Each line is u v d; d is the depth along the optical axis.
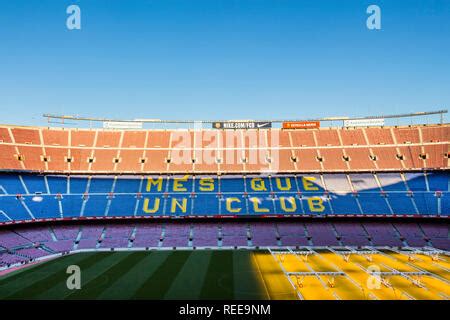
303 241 57.47
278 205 63.34
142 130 80.62
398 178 67.00
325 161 72.19
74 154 71.62
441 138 71.44
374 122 78.94
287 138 79.06
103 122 79.75
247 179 70.62
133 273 40.53
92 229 60.34
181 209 62.97
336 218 62.31
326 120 80.12
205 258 48.41
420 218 59.94
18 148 67.44
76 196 64.06
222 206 63.59
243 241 57.50
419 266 42.47
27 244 52.56
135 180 69.81
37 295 32.62
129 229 60.72
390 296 31.31
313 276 38.19
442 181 64.38
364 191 65.19
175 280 37.44
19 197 59.28
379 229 59.78
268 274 39.38
